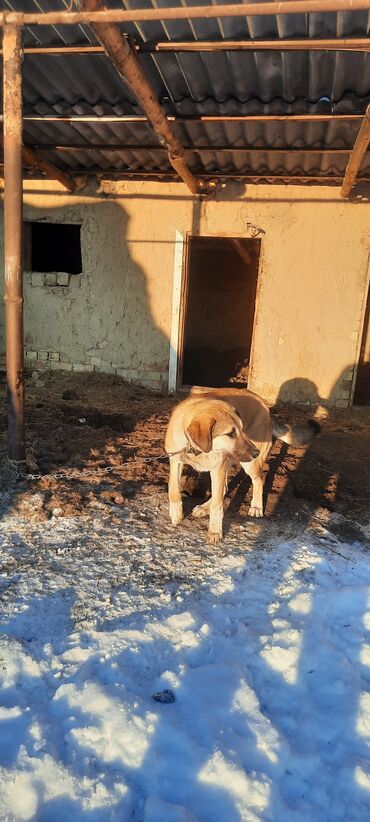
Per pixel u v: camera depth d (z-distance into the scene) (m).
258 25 4.16
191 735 2.36
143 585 3.54
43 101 5.80
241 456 3.91
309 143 6.55
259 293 8.55
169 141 5.62
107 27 3.44
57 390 8.68
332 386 8.61
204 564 3.86
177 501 4.40
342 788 2.21
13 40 3.98
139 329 9.03
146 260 8.79
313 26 4.13
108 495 4.78
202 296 14.44
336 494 5.43
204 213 8.48
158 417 7.55
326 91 5.14
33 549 3.89
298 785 2.23
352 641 3.14
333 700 2.68
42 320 9.31
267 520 4.68
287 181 8.05
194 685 2.64
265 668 2.84
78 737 2.31
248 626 3.15
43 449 5.76
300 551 4.12
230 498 5.13
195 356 12.80
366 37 4.22
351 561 4.05
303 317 8.48
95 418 7.29
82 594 3.40
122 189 8.63
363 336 9.91
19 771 2.10
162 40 4.43
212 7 3.23
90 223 8.84
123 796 2.09
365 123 4.72
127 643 2.91
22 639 2.92
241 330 14.33
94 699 2.46
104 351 9.23
